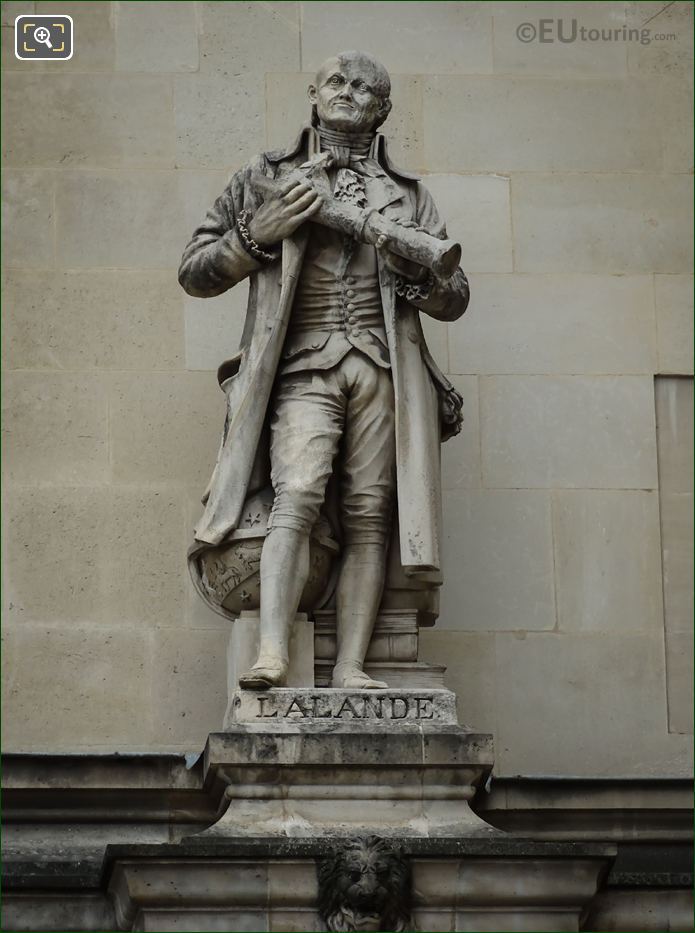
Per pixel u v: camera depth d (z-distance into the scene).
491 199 18.06
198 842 15.15
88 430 17.48
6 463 17.39
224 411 17.59
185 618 17.25
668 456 17.80
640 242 18.08
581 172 18.16
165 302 17.72
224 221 16.48
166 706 17.11
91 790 16.08
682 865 16.44
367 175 16.47
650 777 16.55
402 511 15.94
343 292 16.22
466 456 17.66
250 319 16.34
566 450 17.72
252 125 18.06
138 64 18.08
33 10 18.09
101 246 17.77
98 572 17.28
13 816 16.16
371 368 16.12
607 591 17.53
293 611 15.85
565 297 17.95
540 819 16.34
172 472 17.47
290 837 15.27
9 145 17.88
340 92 16.50
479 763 15.47
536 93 18.25
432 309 16.19
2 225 17.75
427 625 16.55
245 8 18.22
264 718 15.52
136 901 15.05
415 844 15.11
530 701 17.33
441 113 18.19
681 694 17.42
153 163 17.94
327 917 15.07
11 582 17.22
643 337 17.92
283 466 15.96
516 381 17.80
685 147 18.23
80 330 17.64
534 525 17.59
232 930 15.06
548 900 15.18
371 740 15.45
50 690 17.08
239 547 15.98
